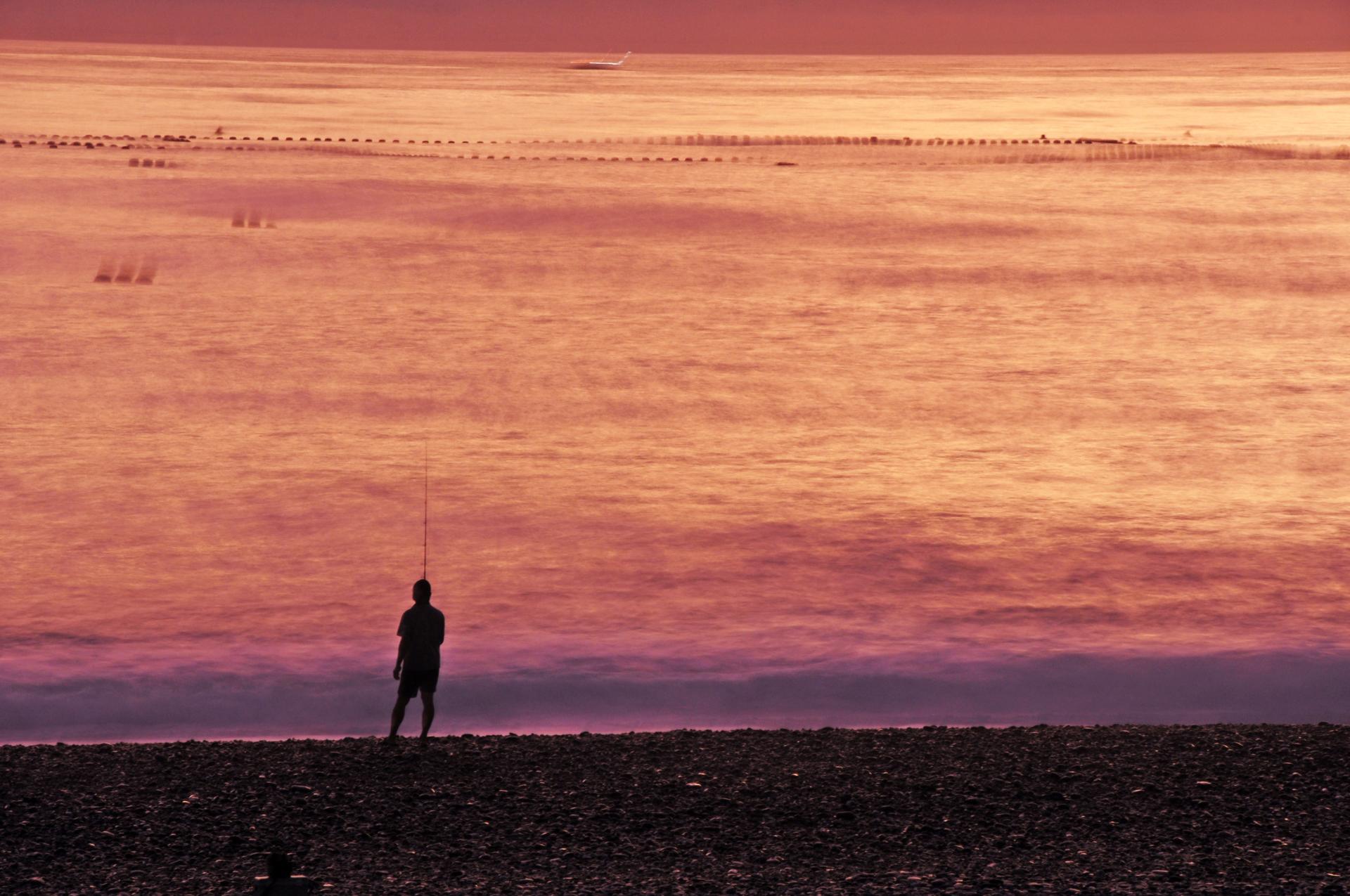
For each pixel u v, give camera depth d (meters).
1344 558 75.12
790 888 34.38
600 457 98.50
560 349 138.00
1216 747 45.09
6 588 68.75
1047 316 161.00
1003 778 42.09
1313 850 36.81
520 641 61.56
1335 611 66.19
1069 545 77.50
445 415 111.00
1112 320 158.50
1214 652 60.00
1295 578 71.62
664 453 99.81
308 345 137.00
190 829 38.12
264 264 185.50
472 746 45.66
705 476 93.62
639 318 155.38
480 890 34.31
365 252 196.50
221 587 69.44
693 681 56.41
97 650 59.84
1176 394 121.44
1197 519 83.38
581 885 34.62
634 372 128.38
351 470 93.25
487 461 96.62
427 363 130.12
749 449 101.69
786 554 75.88
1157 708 53.50
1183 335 149.75
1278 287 180.25
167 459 95.50
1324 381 126.50
